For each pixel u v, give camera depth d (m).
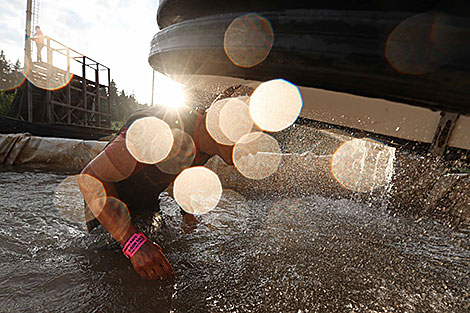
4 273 0.98
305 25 0.53
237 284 0.99
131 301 0.86
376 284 1.03
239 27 0.60
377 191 2.32
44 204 1.90
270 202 2.37
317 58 0.52
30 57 11.38
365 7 0.48
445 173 2.06
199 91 1.10
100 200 1.02
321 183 2.64
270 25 0.56
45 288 0.91
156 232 1.41
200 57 0.68
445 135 0.91
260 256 1.24
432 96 0.50
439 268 1.20
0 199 1.95
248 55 0.60
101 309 0.81
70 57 12.96
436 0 0.44
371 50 0.48
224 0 0.61
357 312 0.85
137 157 1.04
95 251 1.21
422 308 0.89
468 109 0.49
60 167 3.71
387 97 0.57
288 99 0.90
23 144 3.75
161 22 0.86
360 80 0.53
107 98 16.62
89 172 1.04
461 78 0.44
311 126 1.28
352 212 2.10
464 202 1.89
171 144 1.06
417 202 2.10
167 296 0.90
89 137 7.73
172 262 1.14
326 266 1.17
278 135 2.54
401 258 1.30
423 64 0.45
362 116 0.94
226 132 1.00
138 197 1.35
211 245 1.35
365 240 1.52
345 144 2.52
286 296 0.92
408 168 2.12
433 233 1.69
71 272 1.02
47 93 11.81
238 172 2.87
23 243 1.25
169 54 0.76
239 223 1.74
